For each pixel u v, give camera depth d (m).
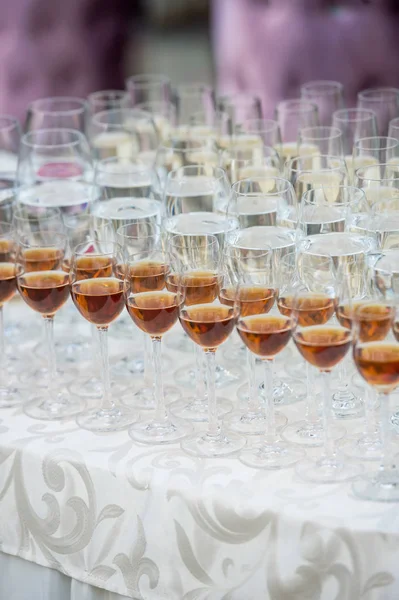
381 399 1.62
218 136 2.74
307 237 1.95
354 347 1.58
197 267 1.80
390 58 3.87
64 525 1.82
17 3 4.53
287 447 1.76
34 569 1.90
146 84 3.20
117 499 1.75
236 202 2.05
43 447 1.84
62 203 2.38
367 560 1.54
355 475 1.66
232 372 2.11
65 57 4.68
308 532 1.56
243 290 1.70
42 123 2.87
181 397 2.02
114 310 1.85
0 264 2.03
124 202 2.30
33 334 2.39
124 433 1.87
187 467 1.72
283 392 1.99
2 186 2.54
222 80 4.20
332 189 2.06
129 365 2.17
